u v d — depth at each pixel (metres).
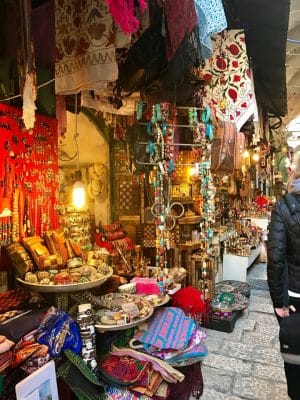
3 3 2.03
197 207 4.35
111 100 3.05
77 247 2.35
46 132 2.50
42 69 2.46
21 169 2.26
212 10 2.09
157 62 2.11
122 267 3.32
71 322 1.80
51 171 2.54
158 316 2.46
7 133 2.16
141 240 4.27
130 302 2.26
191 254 4.14
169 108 2.59
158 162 2.63
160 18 2.03
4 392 1.44
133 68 2.21
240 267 5.54
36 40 2.24
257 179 9.69
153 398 2.07
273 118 9.13
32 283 1.94
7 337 1.58
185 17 1.79
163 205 2.73
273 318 4.25
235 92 3.55
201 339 2.42
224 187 6.44
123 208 4.35
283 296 2.07
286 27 3.88
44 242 2.21
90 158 4.43
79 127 4.07
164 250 2.76
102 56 1.75
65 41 1.90
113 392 1.95
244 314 4.39
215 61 3.49
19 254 2.04
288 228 2.07
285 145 11.94
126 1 1.36
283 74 5.28
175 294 2.86
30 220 2.32
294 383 1.99
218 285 5.01
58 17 1.93
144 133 2.79
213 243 4.75
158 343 2.21
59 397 1.71
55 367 1.64
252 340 3.60
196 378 2.41
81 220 2.96
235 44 3.56
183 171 4.11
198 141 2.88
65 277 1.96
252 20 3.90
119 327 1.98
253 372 2.93
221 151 3.47
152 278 2.82
